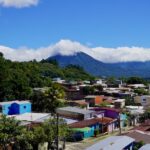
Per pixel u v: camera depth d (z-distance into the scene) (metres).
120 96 174.88
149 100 160.75
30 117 91.75
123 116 114.31
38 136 63.44
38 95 119.75
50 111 115.31
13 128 58.97
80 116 99.94
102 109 115.19
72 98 165.25
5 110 105.31
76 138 83.62
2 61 150.12
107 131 99.88
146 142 62.72
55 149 68.06
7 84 125.81
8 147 59.22
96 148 53.53
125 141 58.78
